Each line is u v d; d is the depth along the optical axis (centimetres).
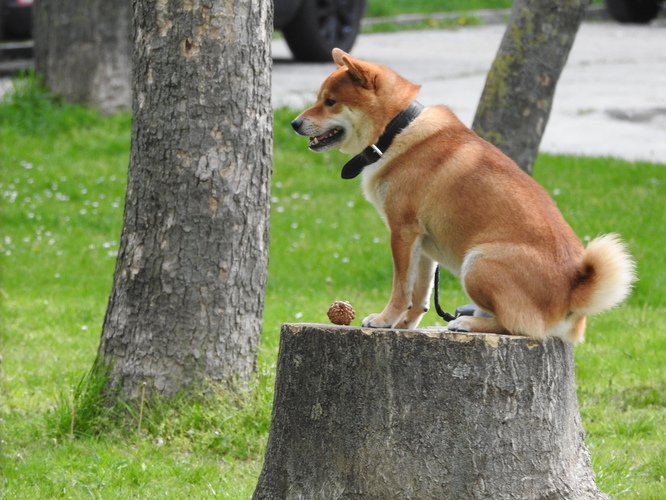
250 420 1024
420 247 804
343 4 3325
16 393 1170
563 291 736
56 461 953
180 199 1005
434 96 2891
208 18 991
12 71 3061
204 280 1017
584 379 1284
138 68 1015
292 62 3369
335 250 1880
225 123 1006
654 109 2855
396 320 805
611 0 4762
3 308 1537
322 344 745
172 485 920
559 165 2336
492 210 755
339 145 870
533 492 734
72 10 2541
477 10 5400
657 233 1889
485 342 722
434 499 723
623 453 1034
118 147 2439
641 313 1559
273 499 771
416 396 726
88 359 1320
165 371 1023
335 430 742
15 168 2270
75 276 1733
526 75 1546
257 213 1043
